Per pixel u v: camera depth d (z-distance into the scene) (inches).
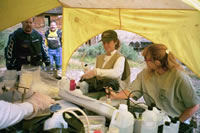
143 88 68.8
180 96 60.9
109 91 63.7
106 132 43.9
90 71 75.8
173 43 98.5
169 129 42.9
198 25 87.4
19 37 114.3
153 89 65.0
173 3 67.4
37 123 38.4
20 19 97.6
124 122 40.8
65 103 57.7
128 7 88.4
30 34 118.3
